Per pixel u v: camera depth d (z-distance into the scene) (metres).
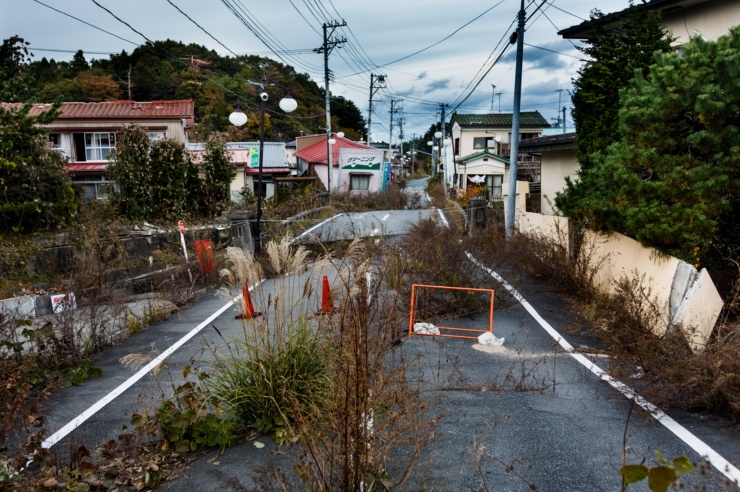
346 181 44.12
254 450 4.82
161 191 19.50
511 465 4.24
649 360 6.09
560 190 18.44
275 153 45.88
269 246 6.09
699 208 7.35
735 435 4.68
